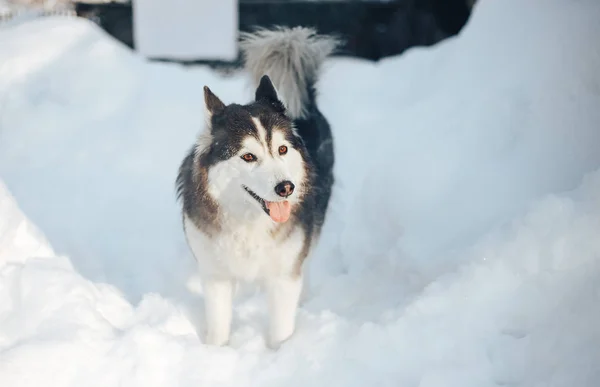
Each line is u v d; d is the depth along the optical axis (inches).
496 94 193.5
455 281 146.2
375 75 317.4
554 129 171.6
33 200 221.1
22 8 524.4
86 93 280.7
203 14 507.8
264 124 134.3
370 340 139.3
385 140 243.6
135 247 201.0
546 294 137.6
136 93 289.0
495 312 138.9
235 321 164.1
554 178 163.2
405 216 182.2
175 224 215.9
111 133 262.5
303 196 145.5
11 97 270.4
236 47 514.6
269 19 546.9
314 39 184.4
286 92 177.8
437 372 125.6
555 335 128.9
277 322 150.2
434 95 238.1
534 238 145.1
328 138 188.4
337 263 194.9
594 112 167.3
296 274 148.4
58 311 137.3
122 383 126.2
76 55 295.1
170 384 129.8
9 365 120.0
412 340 136.9
